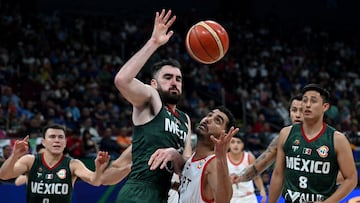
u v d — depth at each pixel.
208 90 15.68
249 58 19.09
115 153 9.60
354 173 4.08
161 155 3.67
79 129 10.34
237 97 15.51
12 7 16.86
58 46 15.79
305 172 4.18
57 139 5.27
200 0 22.00
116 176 4.72
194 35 4.13
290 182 4.28
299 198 4.20
